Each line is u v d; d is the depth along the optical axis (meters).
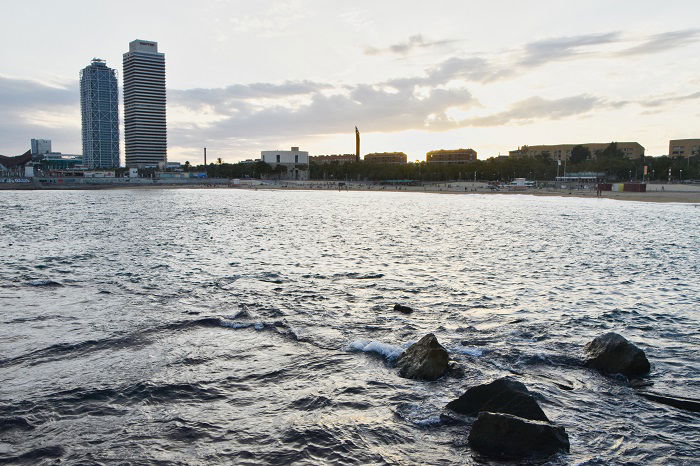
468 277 30.94
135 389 13.85
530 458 10.43
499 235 56.94
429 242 49.91
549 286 28.27
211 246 45.28
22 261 35.78
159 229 60.81
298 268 33.72
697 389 14.07
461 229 64.00
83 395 13.45
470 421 11.94
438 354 14.98
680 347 17.70
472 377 14.63
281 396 13.47
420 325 20.08
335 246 46.19
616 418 12.29
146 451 10.71
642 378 14.84
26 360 16.03
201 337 18.44
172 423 11.95
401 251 43.03
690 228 65.25
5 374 14.88
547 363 15.84
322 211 99.25
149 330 19.20
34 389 13.81
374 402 13.02
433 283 28.89
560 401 13.15
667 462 10.40
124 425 11.85
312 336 18.52
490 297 25.31
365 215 88.69
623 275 31.98
